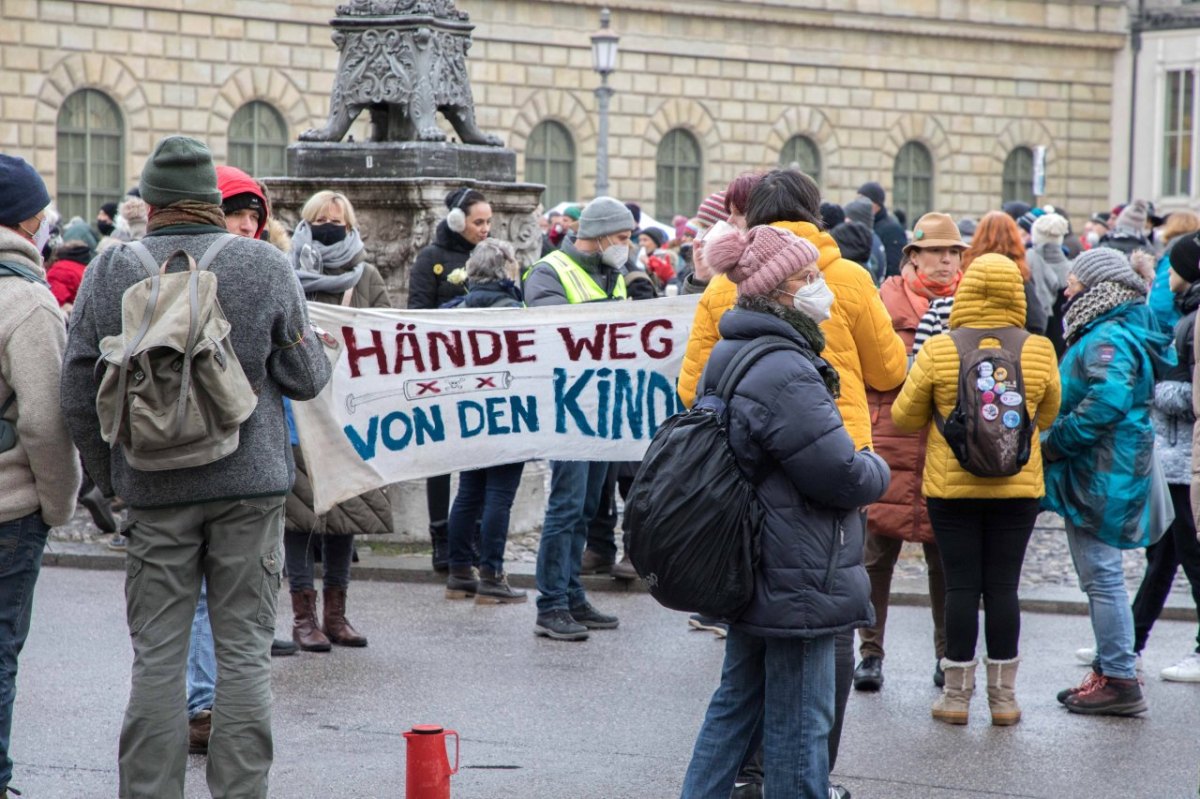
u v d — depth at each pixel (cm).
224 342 607
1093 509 890
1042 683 977
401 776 768
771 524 603
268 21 4366
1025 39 5888
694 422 606
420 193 1344
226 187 785
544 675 969
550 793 749
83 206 4141
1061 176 6072
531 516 1433
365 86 1404
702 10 5197
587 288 1102
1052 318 1678
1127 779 784
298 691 923
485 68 4822
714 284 766
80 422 634
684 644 1059
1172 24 6038
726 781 638
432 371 1060
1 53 3969
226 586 637
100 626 1091
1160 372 983
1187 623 1166
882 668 999
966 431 828
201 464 613
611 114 5075
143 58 4178
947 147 5794
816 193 729
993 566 870
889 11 5594
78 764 782
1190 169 6050
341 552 1041
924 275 975
